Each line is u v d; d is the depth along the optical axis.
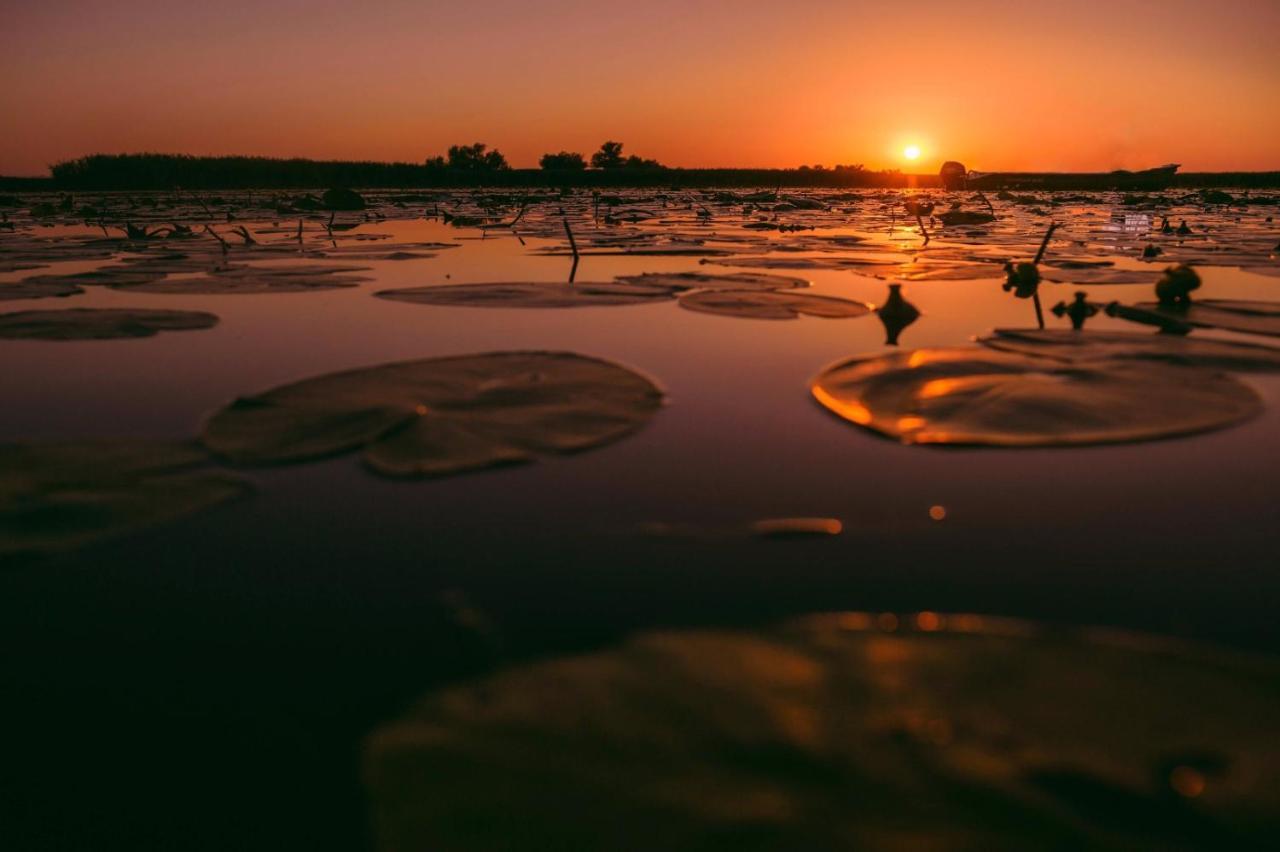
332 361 0.72
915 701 0.21
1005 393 0.54
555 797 0.18
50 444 0.46
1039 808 0.17
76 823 0.21
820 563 0.34
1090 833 0.16
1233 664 0.22
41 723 0.25
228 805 0.22
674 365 0.70
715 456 0.46
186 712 0.25
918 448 0.47
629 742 0.20
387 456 0.45
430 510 0.39
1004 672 0.22
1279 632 0.28
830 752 0.19
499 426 0.50
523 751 0.20
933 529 0.37
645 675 0.22
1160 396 0.53
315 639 0.29
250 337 0.83
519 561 0.34
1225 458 0.44
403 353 0.75
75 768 0.23
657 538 0.36
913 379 0.58
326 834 0.21
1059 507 0.39
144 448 0.46
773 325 0.90
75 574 0.34
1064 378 0.57
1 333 0.81
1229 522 0.37
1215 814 0.17
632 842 0.17
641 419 0.52
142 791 0.22
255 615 0.31
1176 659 0.22
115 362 0.72
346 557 0.35
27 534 0.36
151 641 0.29
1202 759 0.18
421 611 0.31
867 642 0.24
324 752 0.24
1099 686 0.21
